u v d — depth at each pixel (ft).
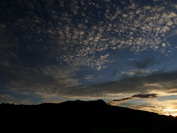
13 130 109.19
